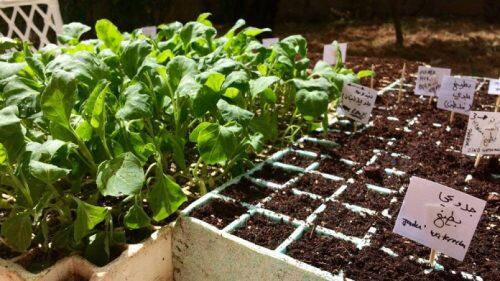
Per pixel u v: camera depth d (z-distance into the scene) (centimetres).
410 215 30
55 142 32
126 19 140
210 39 56
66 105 33
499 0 181
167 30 62
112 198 41
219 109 40
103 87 35
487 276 30
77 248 34
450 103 56
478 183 42
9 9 114
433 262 31
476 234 34
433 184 29
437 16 197
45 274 31
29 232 32
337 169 44
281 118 59
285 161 46
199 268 35
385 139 52
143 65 42
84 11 132
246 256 32
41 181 34
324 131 52
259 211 37
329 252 32
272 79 44
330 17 199
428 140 51
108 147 37
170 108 43
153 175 43
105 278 31
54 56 50
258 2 129
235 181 42
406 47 147
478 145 43
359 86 52
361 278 29
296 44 59
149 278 35
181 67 42
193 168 47
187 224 35
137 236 36
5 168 33
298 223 35
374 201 38
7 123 31
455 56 136
